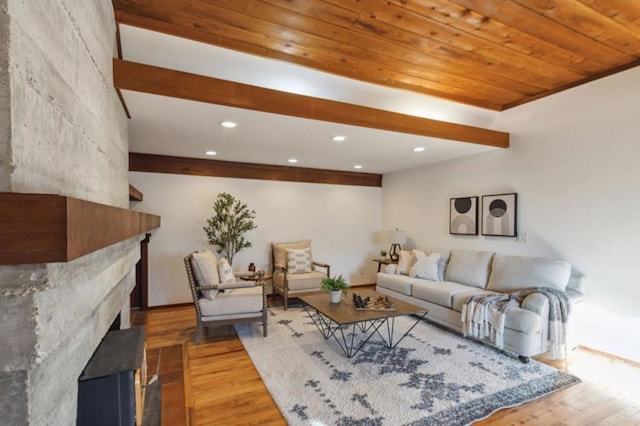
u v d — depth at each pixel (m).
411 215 5.56
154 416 1.56
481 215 4.28
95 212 0.70
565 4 2.11
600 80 3.11
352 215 6.07
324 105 2.81
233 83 2.44
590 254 3.17
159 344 3.30
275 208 5.38
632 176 2.88
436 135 3.41
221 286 3.32
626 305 2.92
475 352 3.04
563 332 2.90
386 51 2.72
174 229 4.67
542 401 2.24
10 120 0.57
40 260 0.52
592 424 2.00
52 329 0.63
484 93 3.61
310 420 2.03
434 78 3.24
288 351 3.09
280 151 4.21
